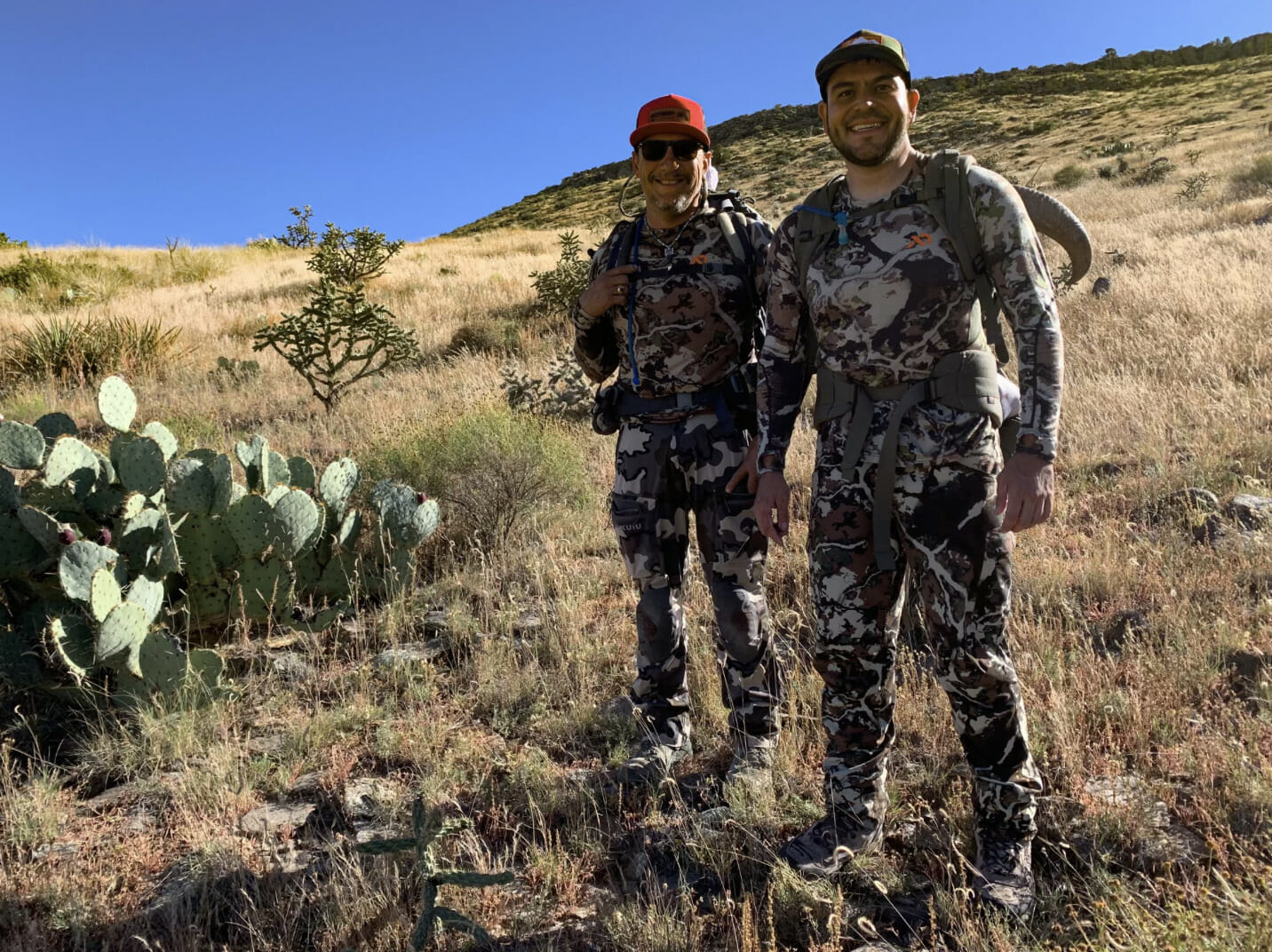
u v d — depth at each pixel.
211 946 2.12
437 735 2.99
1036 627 3.24
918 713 2.76
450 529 4.95
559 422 7.04
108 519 3.69
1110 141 40.94
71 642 3.05
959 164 1.90
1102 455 5.09
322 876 2.35
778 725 2.70
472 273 19.95
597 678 3.36
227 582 3.77
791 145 69.12
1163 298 8.48
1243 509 3.93
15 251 26.30
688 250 2.52
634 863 2.34
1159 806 2.25
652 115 2.45
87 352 11.20
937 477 1.96
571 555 4.60
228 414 8.88
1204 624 3.04
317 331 8.96
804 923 2.05
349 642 3.85
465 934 2.09
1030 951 1.83
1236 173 21.33
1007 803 2.06
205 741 3.03
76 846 2.54
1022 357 1.87
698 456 2.57
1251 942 1.64
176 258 25.33
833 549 2.09
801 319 2.20
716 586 2.62
